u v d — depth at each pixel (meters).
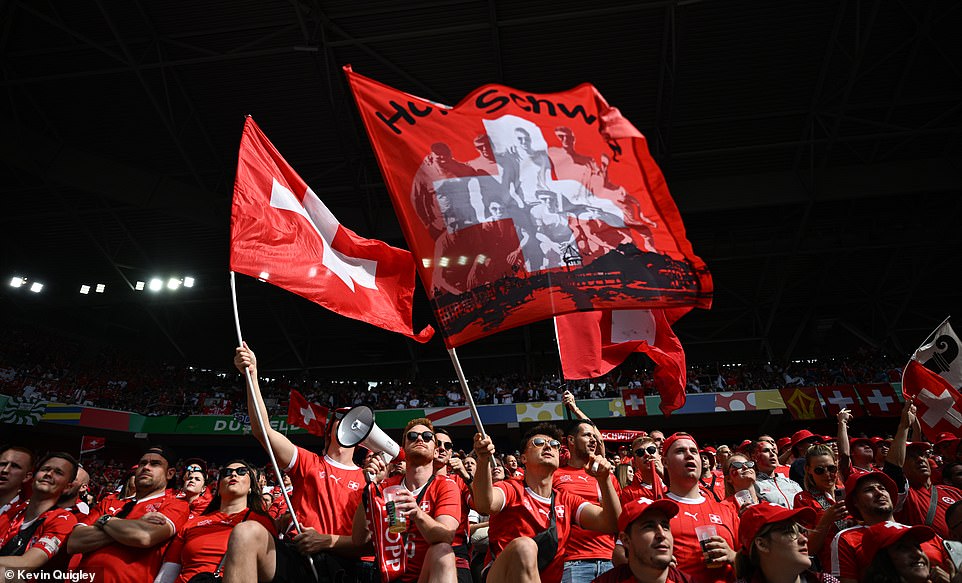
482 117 4.17
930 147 21.80
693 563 4.06
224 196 23.36
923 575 3.69
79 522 4.68
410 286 5.50
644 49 19.38
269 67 19.88
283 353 33.19
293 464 4.81
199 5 18.20
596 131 4.05
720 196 22.47
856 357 28.70
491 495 3.96
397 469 5.66
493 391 27.88
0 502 5.05
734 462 5.36
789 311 30.98
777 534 3.55
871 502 4.27
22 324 27.61
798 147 21.64
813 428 25.89
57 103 20.89
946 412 6.81
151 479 4.98
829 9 18.02
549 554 4.03
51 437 24.80
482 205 4.01
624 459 6.59
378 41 19.09
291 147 22.27
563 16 17.81
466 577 4.23
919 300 29.70
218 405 26.97
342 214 24.05
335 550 4.35
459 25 18.69
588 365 5.54
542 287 3.83
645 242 3.88
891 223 24.86
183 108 21.09
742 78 19.95
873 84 20.11
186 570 4.27
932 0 17.58
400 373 33.62
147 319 31.89
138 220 25.69
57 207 25.05
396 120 4.18
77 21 18.67
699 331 32.09
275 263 4.93
